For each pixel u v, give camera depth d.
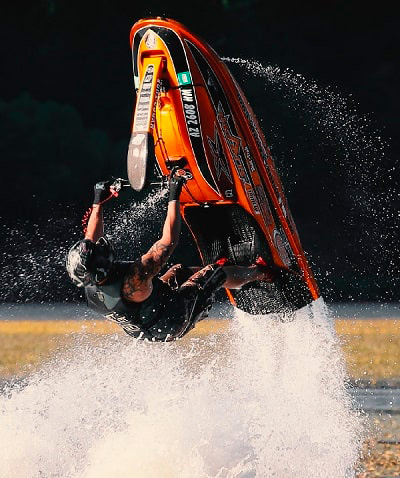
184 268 30.59
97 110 145.62
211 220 32.81
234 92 31.47
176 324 28.64
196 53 30.47
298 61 145.38
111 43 147.75
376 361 58.25
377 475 31.59
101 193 29.98
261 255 32.06
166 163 30.95
